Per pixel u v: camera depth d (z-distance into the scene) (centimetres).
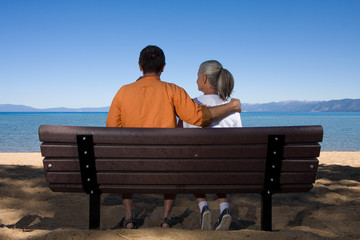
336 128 4838
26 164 744
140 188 206
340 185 483
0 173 562
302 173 204
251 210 342
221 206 238
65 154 199
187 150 197
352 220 296
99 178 203
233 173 204
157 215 317
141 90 229
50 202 361
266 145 200
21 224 275
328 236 237
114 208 339
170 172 202
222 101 254
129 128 195
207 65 256
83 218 303
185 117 228
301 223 286
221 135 196
